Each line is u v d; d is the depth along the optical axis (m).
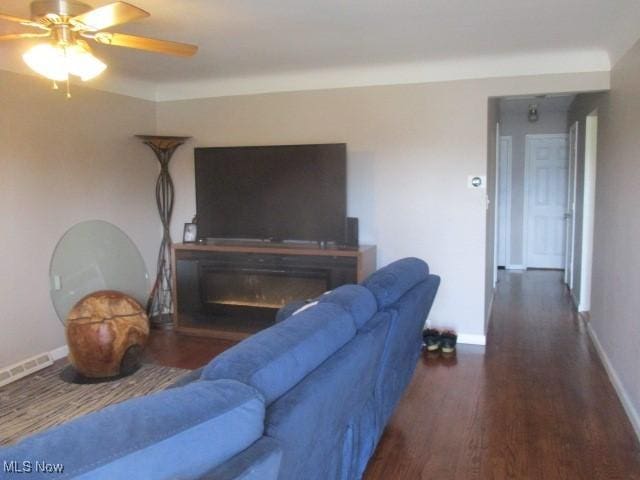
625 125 3.36
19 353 3.83
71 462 0.89
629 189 3.20
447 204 4.49
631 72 3.21
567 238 7.05
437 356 4.20
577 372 3.81
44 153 4.00
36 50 2.53
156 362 4.08
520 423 3.01
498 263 8.34
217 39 3.58
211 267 4.69
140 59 4.13
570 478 2.46
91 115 4.43
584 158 5.54
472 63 4.26
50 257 4.07
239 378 1.31
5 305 3.71
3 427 3.02
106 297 3.79
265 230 4.76
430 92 4.43
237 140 4.99
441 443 2.79
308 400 1.40
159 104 5.21
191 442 1.05
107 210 4.63
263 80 4.82
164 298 5.29
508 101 6.83
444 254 4.54
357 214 4.72
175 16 3.08
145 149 5.09
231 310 4.70
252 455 1.16
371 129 4.61
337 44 3.74
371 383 2.25
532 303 6.00
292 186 4.65
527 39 3.63
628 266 3.18
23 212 3.84
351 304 1.99
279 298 4.68
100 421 1.01
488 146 4.52
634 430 2.91
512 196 8.27
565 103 6.95
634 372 2.97
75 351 3.68
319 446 1.68
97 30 2.52
